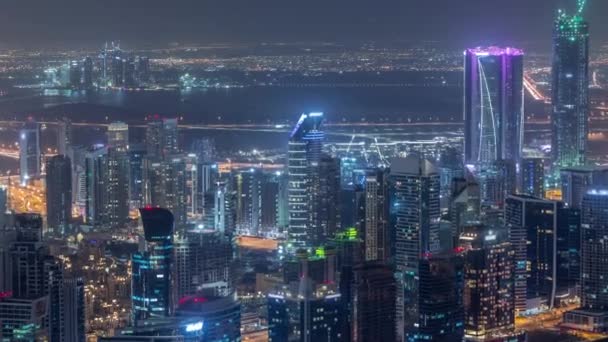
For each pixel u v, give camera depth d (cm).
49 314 19838
